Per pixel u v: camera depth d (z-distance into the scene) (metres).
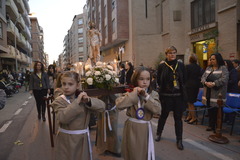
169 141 4.30
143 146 2.41
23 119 6.61
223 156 3.54
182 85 3.94
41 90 6.47
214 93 4.51
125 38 21.09
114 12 22.38
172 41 16.22
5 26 21.28
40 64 6.46
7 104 9.86
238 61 6.73
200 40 13.77
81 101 2.22
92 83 3.30
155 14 19.11
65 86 2.29
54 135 4.86
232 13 10.79
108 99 3.59
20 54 29.34
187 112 6.39
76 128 2.25
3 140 4.61
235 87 5.68
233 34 10.76
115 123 3.62
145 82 2.51
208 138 4.38
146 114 2.50
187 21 15.20
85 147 2.28
